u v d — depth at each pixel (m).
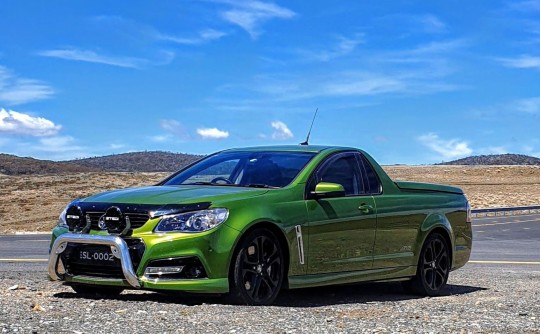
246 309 7.12
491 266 14.76
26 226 35.00
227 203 7.59
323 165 8.73
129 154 145.62
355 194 8.93
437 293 9.88
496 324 6.63
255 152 9.12
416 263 9.59
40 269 12.62
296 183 8.31
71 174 74.00
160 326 6.09
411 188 9.75
